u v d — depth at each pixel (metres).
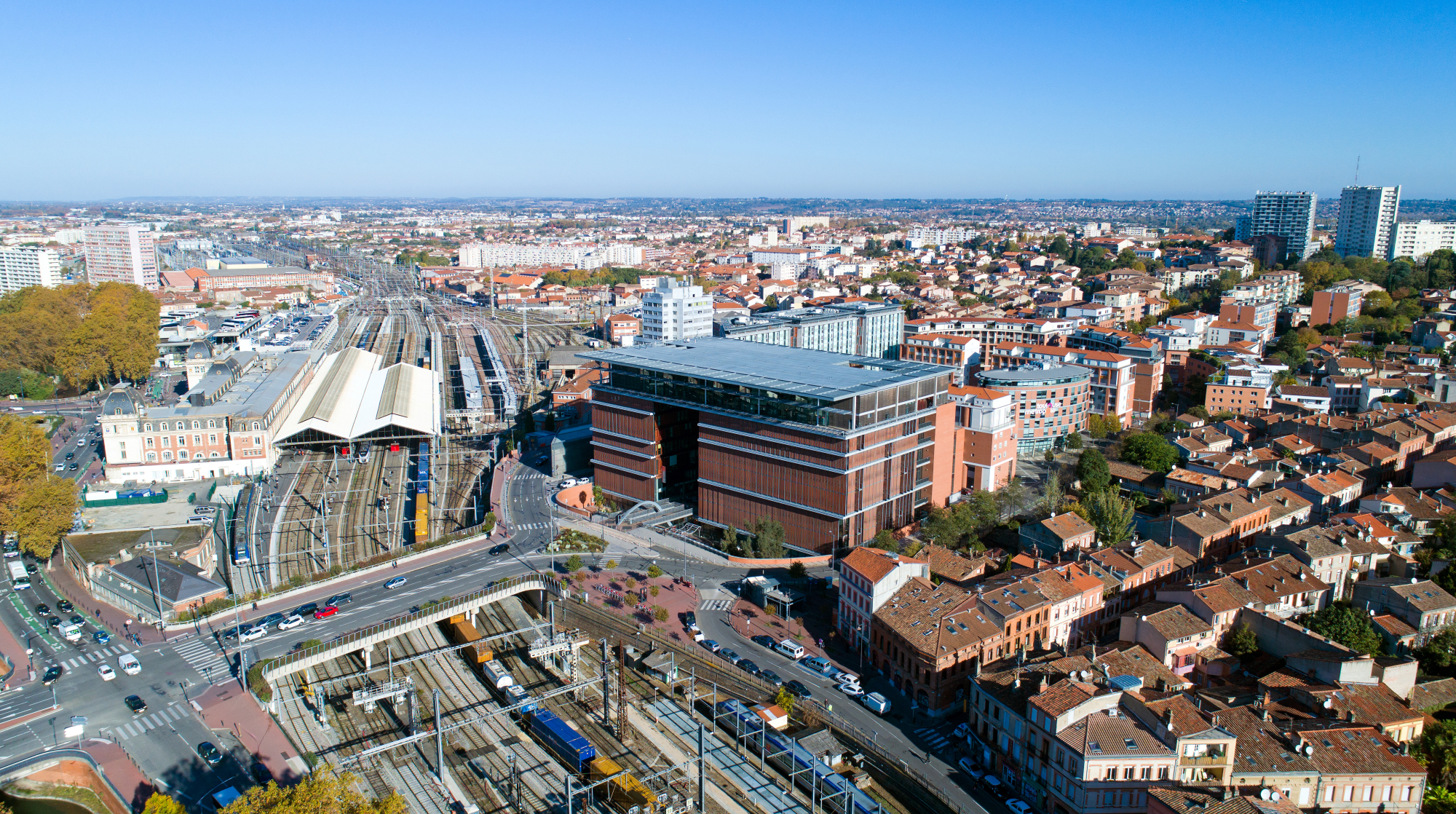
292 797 116.81
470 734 160.38
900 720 158.50
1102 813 128.38
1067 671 147.75
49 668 168.88
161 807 121.44
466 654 190.38
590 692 171.00
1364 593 177.38
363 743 156.88
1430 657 162.38
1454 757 135.38
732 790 142.25
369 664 178.88
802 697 163.88
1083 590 177.88
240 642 176.12
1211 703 143.12
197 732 150.00
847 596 183.50
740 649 181.00
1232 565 184.12
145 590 190.75
